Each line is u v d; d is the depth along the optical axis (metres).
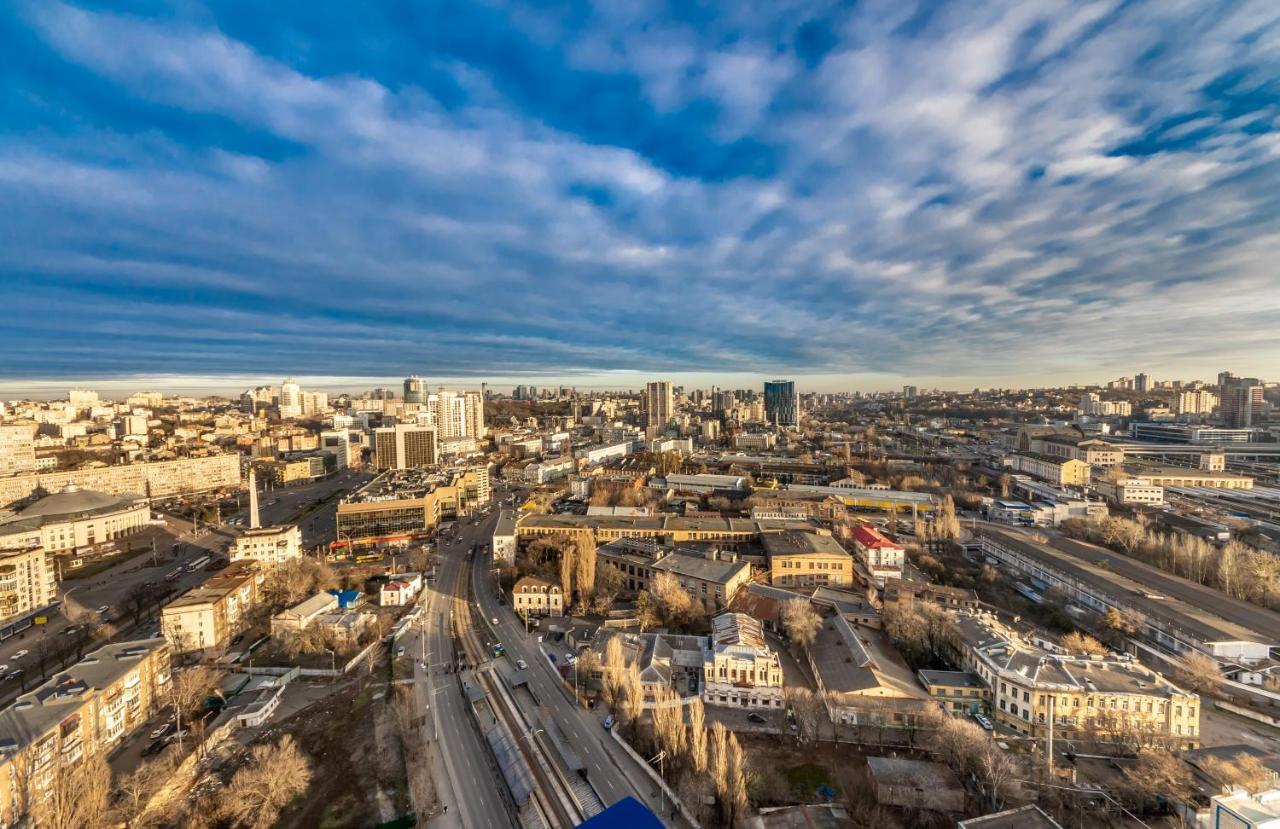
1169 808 125.75
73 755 147.00
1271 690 173.00
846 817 127.56
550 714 174.50
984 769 131.00
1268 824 93.94
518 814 135.88
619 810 76.38
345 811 136.62
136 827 128.50
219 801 134.62
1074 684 156.62
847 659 183.25
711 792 132.50
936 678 174.62
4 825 125.62
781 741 156.38
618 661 177.12
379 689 192.38
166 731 170.25
